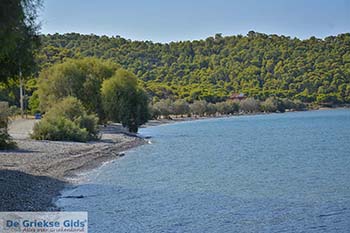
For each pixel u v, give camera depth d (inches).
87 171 1855.3
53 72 3897.6
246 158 2463.1
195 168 2048.5
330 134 4197.8
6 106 2337.6
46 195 1314.0
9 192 1251.8
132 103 3887.8
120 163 2158.0
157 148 2955.2
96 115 3619.6
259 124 5969.5
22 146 2455.7
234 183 1658.5
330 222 1109.1
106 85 3831.2
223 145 3235.7
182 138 3843.5
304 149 2935.5
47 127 2878.9
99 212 1160.2
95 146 2691.9
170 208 1234.0
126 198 1344.7
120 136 3499.0
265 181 1704.0
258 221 1116.5
